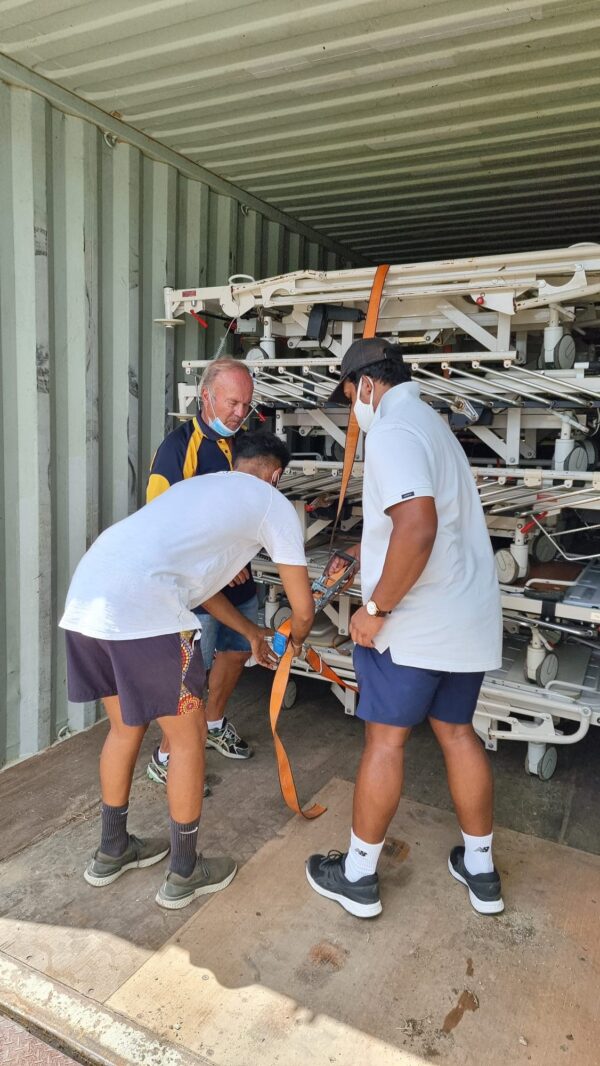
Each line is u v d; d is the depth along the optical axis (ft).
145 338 11.64
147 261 11.55
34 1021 5.67
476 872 6.82
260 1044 5.41
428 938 6.47
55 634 10.45
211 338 13.09
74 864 7.59
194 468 8.45
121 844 7.25
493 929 6.59
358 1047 5.38
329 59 9.00
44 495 9.93
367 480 6.39
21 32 8.40
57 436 10.19
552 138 11.34
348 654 10.34
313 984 5.95
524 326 9.16
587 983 5.98
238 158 12.10
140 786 9.13
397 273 8.82
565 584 9.18
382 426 6.18
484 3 7.79
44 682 10.26
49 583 10.17
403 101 10.14
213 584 7.00
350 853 6.77
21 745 10.14
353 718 11.26
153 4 7.83
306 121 10.77
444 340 9.91
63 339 10.16
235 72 9.30
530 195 13.98
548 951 6.33
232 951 6.32
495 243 17.47
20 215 9.36
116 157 10.75
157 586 6.27
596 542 13.09
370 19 8.13
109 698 6.84
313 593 8.02
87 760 10.00
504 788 9.29
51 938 6.49
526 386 8.43
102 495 11.16
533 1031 5.51
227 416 8.25
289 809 8.59
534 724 9.22
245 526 6.69
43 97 9.39
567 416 8.47
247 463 7.36
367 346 6.84
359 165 12.46
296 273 9.52
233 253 13.51
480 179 13.12
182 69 9.23
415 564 5.74
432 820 8.31
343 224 15.89
